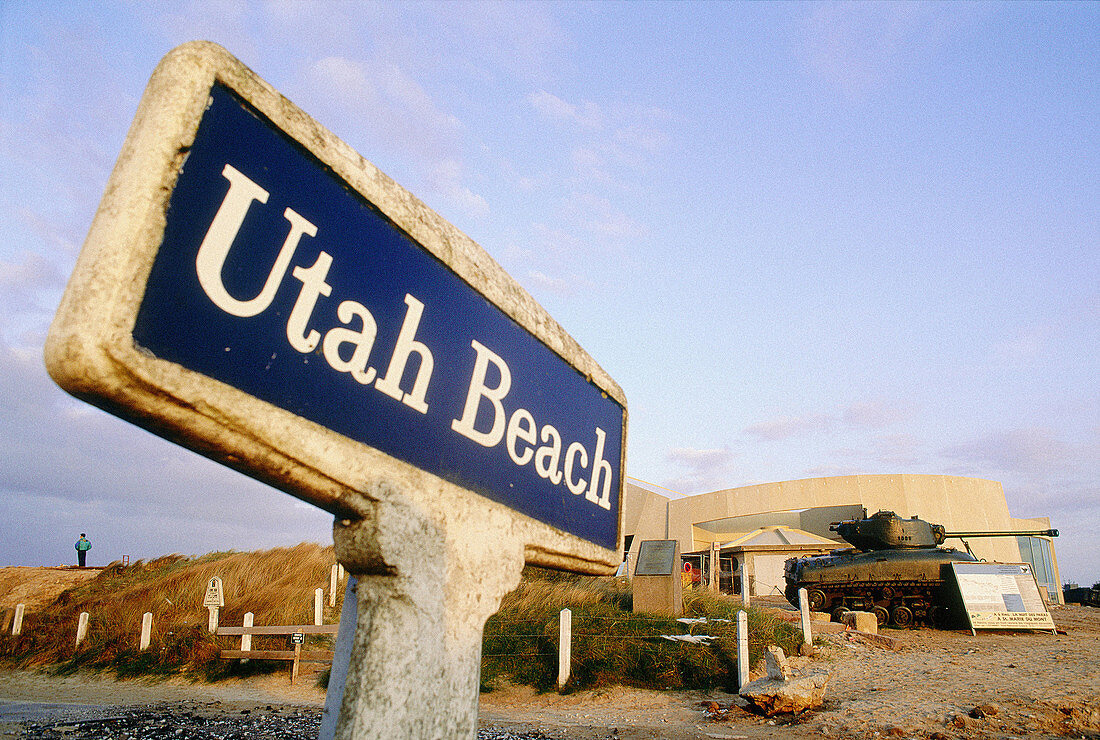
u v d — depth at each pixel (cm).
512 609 1264
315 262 135
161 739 694
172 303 110
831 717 747
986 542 3041
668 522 3666
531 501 193
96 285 104
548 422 208
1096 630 1474
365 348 143
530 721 808
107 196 113
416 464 151
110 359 100
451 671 150
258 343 122
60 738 700
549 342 214
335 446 130
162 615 1478
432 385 160
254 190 126
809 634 1149
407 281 158
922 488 3097
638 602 1322
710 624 1154
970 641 1280
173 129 114
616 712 847
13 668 1351
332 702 155
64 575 2314
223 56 124
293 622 1377
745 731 725
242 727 747
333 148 143
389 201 155
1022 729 663
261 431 117
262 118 131
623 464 257
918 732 669
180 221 114
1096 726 667
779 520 3441
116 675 1223
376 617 138
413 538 144
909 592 1611
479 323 181
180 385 107
